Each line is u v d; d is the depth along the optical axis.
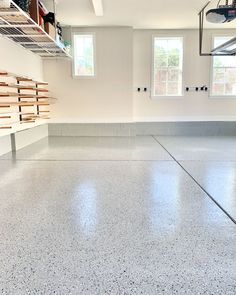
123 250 2.00
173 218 2.55
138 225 2.41
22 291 1.57
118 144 6.83
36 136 7.30
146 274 1.71
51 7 6.14
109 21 7.41
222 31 8.28
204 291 1.56
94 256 1.92
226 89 8.62
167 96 8.58
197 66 8.47
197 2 6.05
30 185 3.57
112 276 1.70
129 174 4.06
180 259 1.88
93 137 8.09
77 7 6.27
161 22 7.58
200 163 4.71
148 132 8.72
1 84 4.79
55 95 8.14
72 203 2.94
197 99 8.62
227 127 8.71
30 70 6.91
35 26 4.66
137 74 8.50
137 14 6.86
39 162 4.86
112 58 8.02
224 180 3.74
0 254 1.96
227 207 2.81
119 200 3.02
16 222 2.49
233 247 2.04
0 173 4.14
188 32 8.30
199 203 2.92
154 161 4.90
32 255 1.94
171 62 8.52
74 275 1.71
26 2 4.32
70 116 8.25
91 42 8.02
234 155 5.38
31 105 6.60
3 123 5.36
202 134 8.71
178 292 1.55
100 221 2.49
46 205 2.89
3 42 5.27
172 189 3.38
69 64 8.02
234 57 8.49
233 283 1.63
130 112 8.25
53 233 2.27
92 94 8.16
